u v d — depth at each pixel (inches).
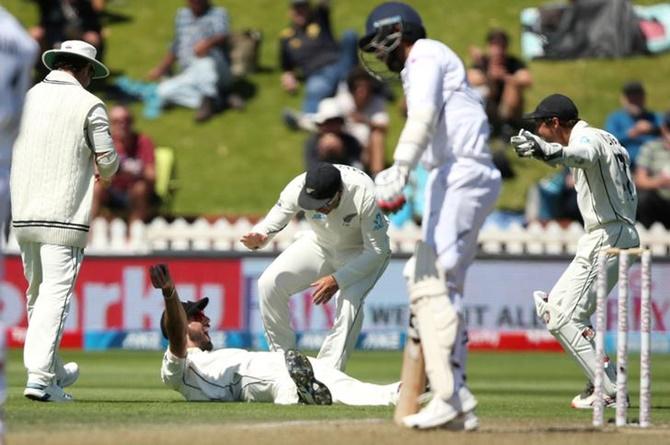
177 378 1244.5
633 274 2479.1
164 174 2920.8
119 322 2519.7
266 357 1245.1
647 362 1004.6
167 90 3476.9
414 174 2748.5
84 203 1226.0
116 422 977.5
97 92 3481.8
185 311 1279.5
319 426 944.3
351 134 2851.9
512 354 2513.5
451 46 3651.6
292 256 1325.0
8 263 2488.9
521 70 3112.7
